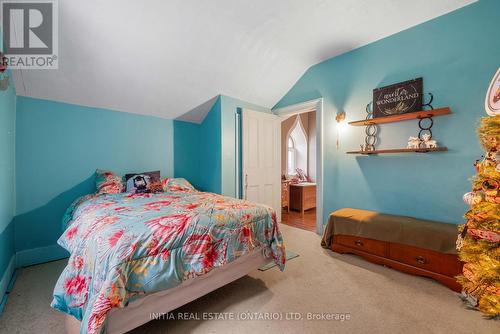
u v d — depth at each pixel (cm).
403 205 254
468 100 214
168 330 139
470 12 212
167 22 217
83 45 211
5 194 188
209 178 359
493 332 136
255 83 338
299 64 332
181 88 298
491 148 159
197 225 147
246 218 179
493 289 152
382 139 270
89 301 107
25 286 190
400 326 141
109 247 116
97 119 279
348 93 301
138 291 116
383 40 269
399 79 256
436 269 193
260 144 371
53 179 249
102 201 210
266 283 195
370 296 175
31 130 235
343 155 305
